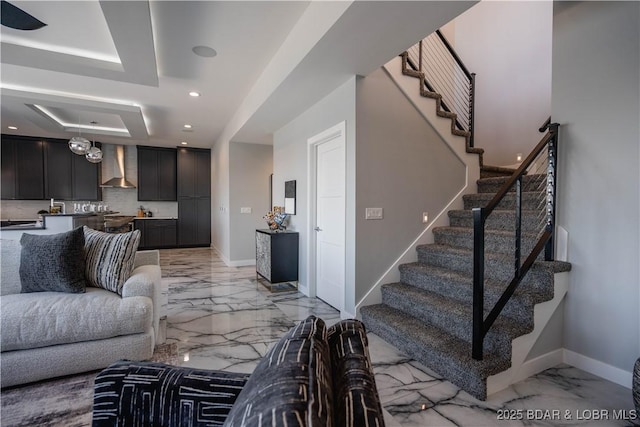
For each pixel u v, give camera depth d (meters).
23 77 3.74
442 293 2.93
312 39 2.51
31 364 2.04
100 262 2.49
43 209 7.33
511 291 2.18
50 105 4.43
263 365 0.71
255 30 2.86
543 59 4.36
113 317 2.22
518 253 2.25
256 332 3.04
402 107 3.41
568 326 2.48
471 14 5.30
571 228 2.48
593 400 2.02
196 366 2.39
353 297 3.20
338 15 2.16
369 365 0.81
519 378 2.23
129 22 2.36
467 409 1.92
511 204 3.35
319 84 3.28
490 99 4.99
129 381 1.06
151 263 3.09
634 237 2.16
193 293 4.41
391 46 2.51
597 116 2.34
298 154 4.49
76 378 2.17
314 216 4.20
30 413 1.82
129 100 4.56
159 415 1.02
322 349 0.79
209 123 5.93
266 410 0.52
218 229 7.69
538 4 4.42
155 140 7.49
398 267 3.40
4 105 4.47
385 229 3.33
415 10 2.07
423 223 3.56
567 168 2.51
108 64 3.24
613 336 2.25
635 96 2.15
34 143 6.96
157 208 8.66
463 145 3.82
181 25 2.74
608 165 2.28
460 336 2.46
